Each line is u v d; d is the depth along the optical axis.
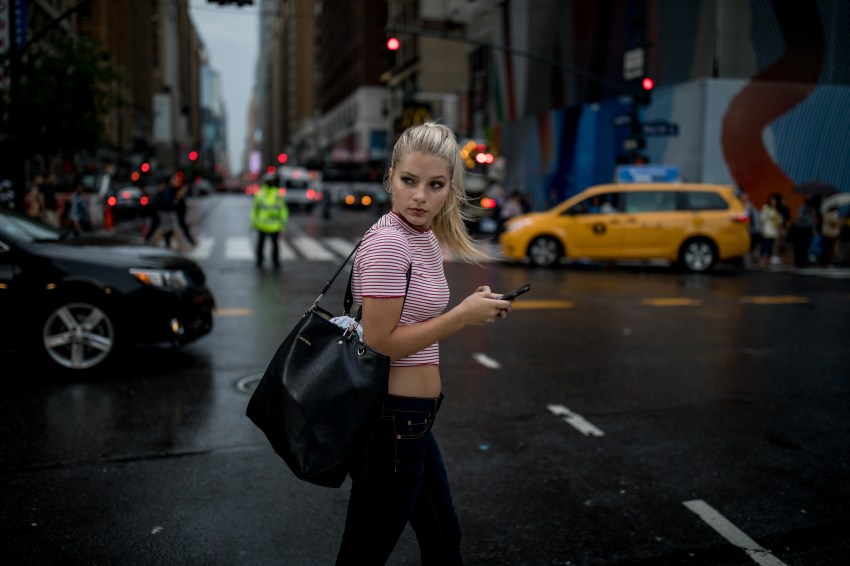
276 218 15.30
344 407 2.04
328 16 113.62
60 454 4.50
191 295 6.68
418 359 2.23
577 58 28.58
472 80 41.56
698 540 3.49
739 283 14.19
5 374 6.46
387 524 2.25
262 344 7.85
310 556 3.30
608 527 3.62
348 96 91.06
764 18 22.22
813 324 9.57
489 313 2.12
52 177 19.33
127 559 3.24
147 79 97.94
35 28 36.41
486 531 3.56
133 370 6.65
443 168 2.14
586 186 28.30
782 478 4.29
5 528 3.51
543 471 4.36
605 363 7.22
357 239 23.58
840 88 23.05
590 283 13.79
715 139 22.36
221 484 4.10
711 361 7.36
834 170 23.25
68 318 6.33
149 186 42.78
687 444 4.87
